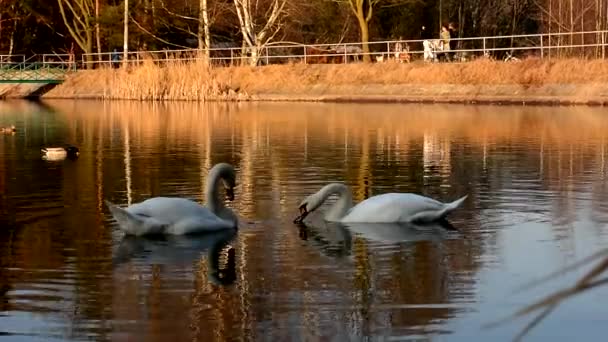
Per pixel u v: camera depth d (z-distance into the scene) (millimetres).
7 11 56812
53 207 11469
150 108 35562
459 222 10367
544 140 19906
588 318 6754
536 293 7406
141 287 7707
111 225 10250
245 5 44562
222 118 28688
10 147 19797
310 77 40406
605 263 2205
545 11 47719
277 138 21266
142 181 13812
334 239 9516
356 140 20484
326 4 52062
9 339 6414
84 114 32000
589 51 37344
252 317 6879
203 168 15438
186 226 9695
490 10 52750
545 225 10156
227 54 50062
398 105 34719
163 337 6484
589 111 28859
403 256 8766
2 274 8125
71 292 7566
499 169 15023
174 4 53031
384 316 6863
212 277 8016
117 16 52281
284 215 10867
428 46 40188
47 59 58688
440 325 6672
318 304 7207
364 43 42312
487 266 8336
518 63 35438
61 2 54781
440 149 18328
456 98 35250
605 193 12297
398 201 10359
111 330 6590
